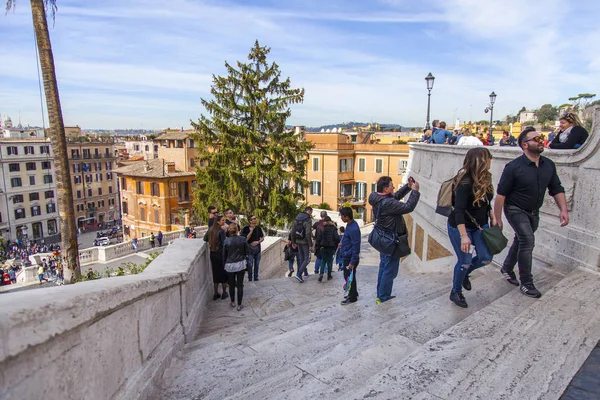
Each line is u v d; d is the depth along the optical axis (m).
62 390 1.89
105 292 2.38
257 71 26.28
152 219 49.19
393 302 5.74
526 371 2.65
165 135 55.75
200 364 3.92
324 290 8.16
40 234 72.94
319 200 52.75
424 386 2.60
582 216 4.81
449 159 8.65
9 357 1.47
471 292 4.98
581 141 5.36
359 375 3.17
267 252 17.56
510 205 4.34
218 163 25.34
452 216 4.45
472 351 2.93
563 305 3.66
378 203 5.30
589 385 2.48
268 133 26.59
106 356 2.46
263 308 7.02
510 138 15.22
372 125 95.19
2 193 66.69
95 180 86.25
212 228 7.60
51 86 10.97
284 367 3.71
